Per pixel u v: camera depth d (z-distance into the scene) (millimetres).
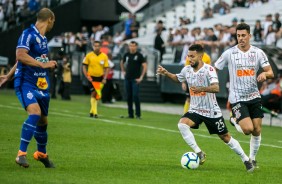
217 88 15570
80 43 49219
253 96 16312
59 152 17719
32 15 57938
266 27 41312
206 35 41188
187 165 15672
